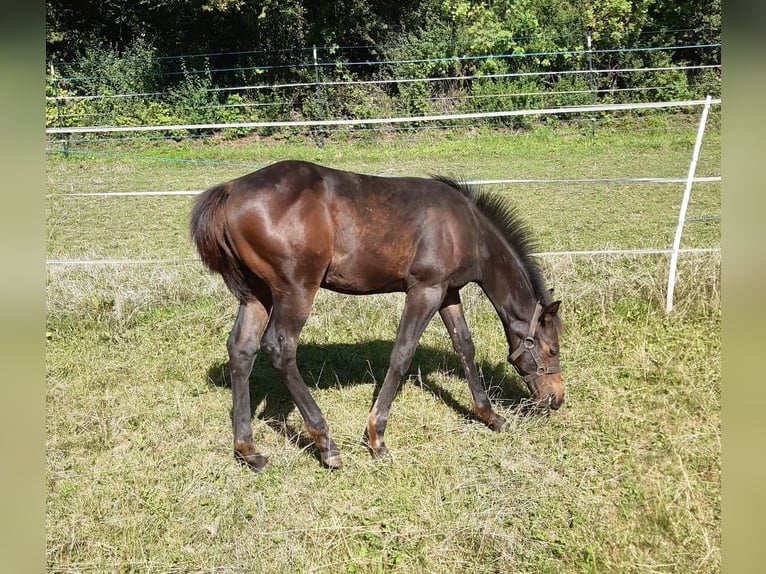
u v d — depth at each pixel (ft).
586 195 36.88
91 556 11.43
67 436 14.97
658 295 19.74
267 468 13.71
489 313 20.25
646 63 59.26
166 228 32.89
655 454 13.60
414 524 11.99
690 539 11.41
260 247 12.60
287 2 60.23
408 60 57.93
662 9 60.80
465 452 14.01
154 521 12.07
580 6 60.34
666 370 16.61
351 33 64.28
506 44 59.26
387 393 13.88
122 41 69.51
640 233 27.91
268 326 13.33
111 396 16.57
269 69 62.69
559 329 14.83
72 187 40.96
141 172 47.11
